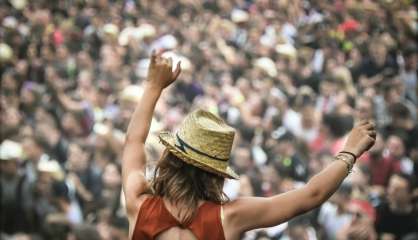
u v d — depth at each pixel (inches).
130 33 1772.9
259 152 1151.0
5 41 1697.8
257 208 308.0
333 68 1498.5
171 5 1977.1
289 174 1071.0
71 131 1266.0
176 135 315.9
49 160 1152.8
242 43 1809.8
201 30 1809.8
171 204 308.5
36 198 977.5
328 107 1299.2
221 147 311.0
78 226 801.6
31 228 975.0
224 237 305.3
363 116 1224.2
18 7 2012.8
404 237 860.6
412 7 1886.1
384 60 1530.5
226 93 1339.8
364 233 791.1
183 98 1457.9
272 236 881.5
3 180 973.2
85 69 1598.2
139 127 333.1
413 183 1018.7
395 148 1026.7
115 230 875.4
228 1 1974.7
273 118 1209.4
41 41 1812.3
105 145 1099.3
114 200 965.8
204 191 309.9
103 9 2004.2
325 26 1820.9
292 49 1560.0
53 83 1405.0
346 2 1872.5
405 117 1139.9
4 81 1478.8
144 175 323.3
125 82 1469.0
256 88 1392.7
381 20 1771.7
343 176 313.3
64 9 2047.2
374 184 1016.2
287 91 1386.6
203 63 1588.3
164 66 337.1
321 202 311.0
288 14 1955.0
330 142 1126.4
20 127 1242.0
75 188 1074.7
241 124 1217.4
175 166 312.3
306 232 864.9
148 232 306.0
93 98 1398.9
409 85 1408.7
